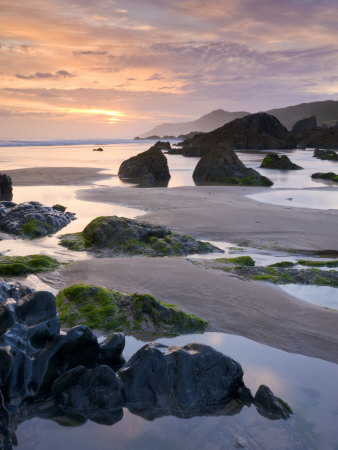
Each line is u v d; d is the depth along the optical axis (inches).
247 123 4648.1
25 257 517.0
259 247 613.3
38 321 289.7
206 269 491.2
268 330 337.4
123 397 236.4
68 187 1317.7
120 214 862.5
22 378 234.4
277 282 457.1
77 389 236.1
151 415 225.3
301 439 205.2
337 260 534.0
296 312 371.6
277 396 242.8
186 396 238.8
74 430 210.4
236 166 1676.9
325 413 226.8
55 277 467.2
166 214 829.2
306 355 297.6
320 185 1496.1
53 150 4178.2
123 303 370.9
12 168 1931.6
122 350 285.0
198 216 808.3
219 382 245.8
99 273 474.0
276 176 1811.0
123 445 200.1
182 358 246.1
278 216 810.8
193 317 349.4
